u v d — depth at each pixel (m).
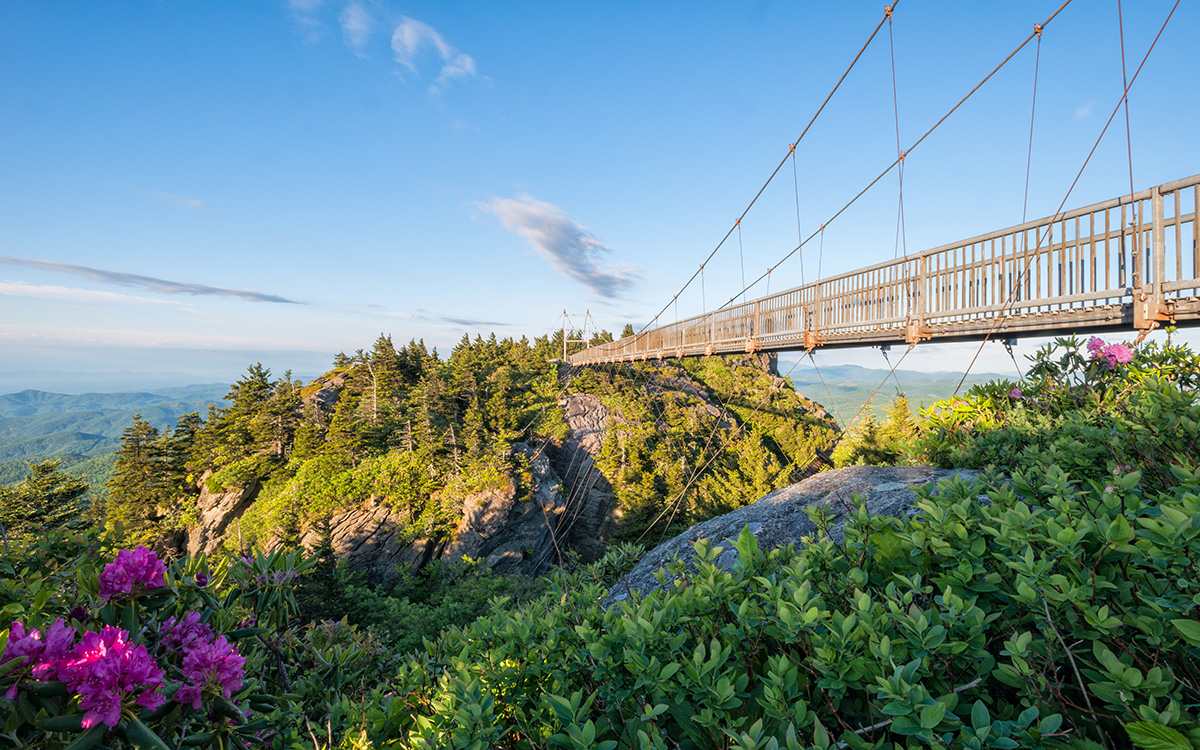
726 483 49.41
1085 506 1.87
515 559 44.97
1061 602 1.37
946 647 1.31
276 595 3.20
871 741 1.35
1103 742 1.07
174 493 52.34
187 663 1.94
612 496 51.47
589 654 1.83
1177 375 4.08
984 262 6.30
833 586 1.91
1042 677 1.22
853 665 1.34
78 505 45.91
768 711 1.34
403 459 46.44
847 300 9.27
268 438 53.22
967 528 1.84
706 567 2.00
